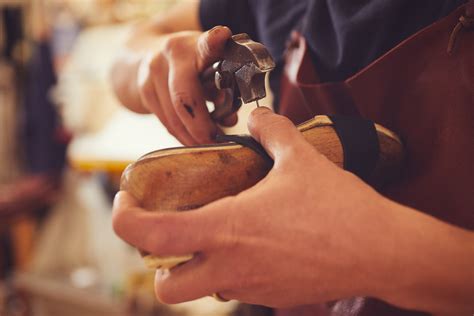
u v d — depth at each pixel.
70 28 2.62
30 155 2.60
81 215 2.41
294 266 0.33
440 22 0.45
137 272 1.95
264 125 0.38
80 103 2.30
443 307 0.34
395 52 0.46
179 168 0.37
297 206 0.33
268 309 0.68
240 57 0.44
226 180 0.38
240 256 0.33
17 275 2.33
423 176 0.46
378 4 0.49
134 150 1.92
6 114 2.72
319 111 0.52
